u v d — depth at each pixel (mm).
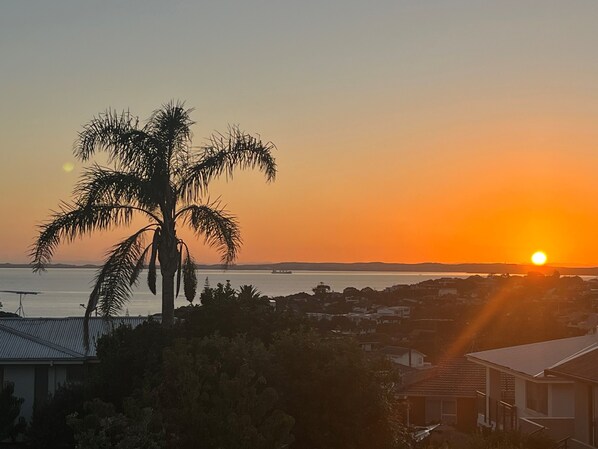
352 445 15625
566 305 111938
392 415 16703
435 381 40500
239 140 22484
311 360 16203
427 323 90562
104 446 12461
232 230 21953
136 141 21812
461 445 23094
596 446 22625
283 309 21438
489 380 32031
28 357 26672
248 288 21266
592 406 22984
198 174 22047
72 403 21906
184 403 13789
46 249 21109
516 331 68938
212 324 19734
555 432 25047
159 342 19250
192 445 13523
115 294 20969
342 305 130000
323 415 15625
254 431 13164
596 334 32094
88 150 21844
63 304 160000
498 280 154375
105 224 21375
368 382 16125
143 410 12758
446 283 153250
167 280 21516
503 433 23172
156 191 21391
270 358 16062
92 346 28438
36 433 21969
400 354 65625
